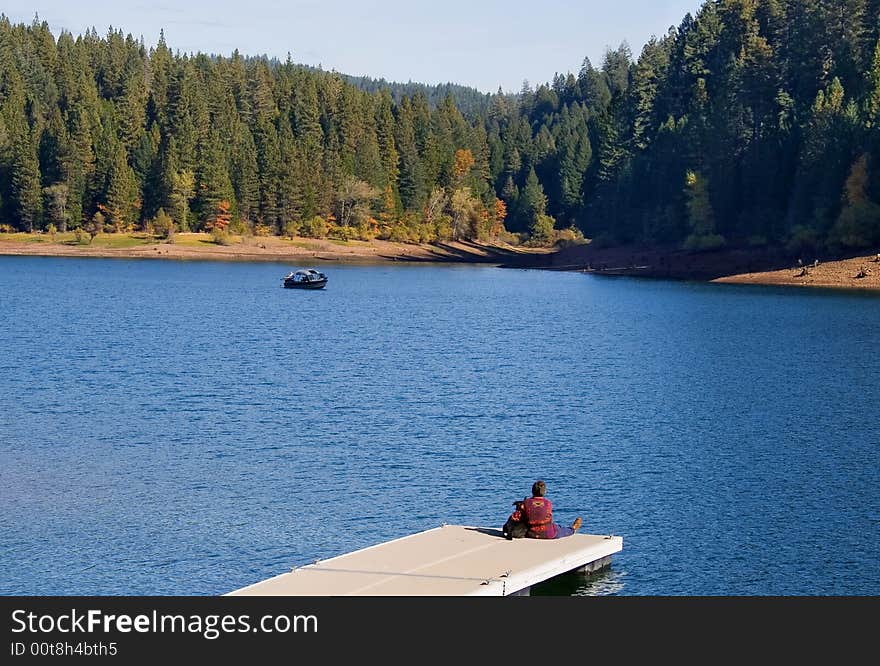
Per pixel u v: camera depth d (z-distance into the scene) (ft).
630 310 391.24
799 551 100.01
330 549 100.27
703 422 161.48
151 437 146.92
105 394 182.09
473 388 194.39
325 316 359.66
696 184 618.03
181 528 106.22
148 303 402.31
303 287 503.20
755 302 421.59
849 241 517.96
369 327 320.91
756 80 629.10
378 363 230.68
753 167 594.65
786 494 119.24
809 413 170.50
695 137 655.76
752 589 91.04
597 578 92.63
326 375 209.26
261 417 162.20
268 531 105.40
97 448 140.05
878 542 102.83
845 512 112.47
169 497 116.78
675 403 179.22
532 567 86.22
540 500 94.27
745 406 176.55
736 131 612.29
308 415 164.04
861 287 487.20
